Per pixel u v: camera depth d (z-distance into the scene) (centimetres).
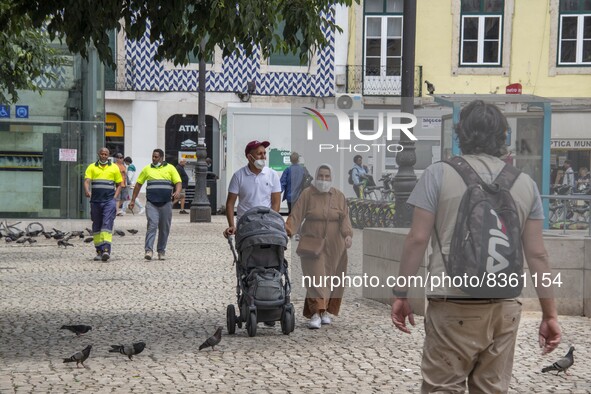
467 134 696
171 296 1830
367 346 1317
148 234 2544
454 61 4778
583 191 2314
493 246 673
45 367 1163
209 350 1283
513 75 4759
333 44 4925
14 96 2561
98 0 1382
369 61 4919
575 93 4731
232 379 1105
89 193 2523
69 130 3481
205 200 4209
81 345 1316
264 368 1168
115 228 3709
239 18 1404
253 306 1390
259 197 1535
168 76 5162
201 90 4197
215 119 5191
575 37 4731
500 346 692
